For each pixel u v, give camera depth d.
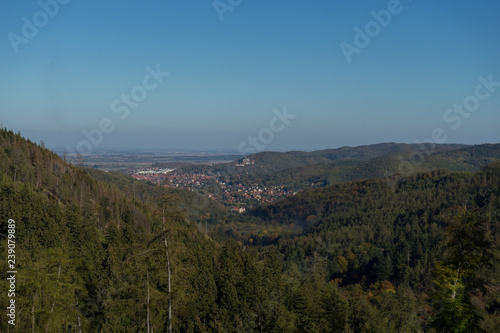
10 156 77.75
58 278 28.69
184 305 25.88
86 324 30.36
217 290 40.22
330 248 101.31
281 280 50.84
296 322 35.06
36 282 27.17
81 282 32.66
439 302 17.14
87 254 44.44
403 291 49.22
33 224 46.03
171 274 19.58
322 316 35.47
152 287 20.39
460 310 16.23
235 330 33.59
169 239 19.38
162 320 27.78
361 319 36.81
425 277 69.19
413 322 41.53
